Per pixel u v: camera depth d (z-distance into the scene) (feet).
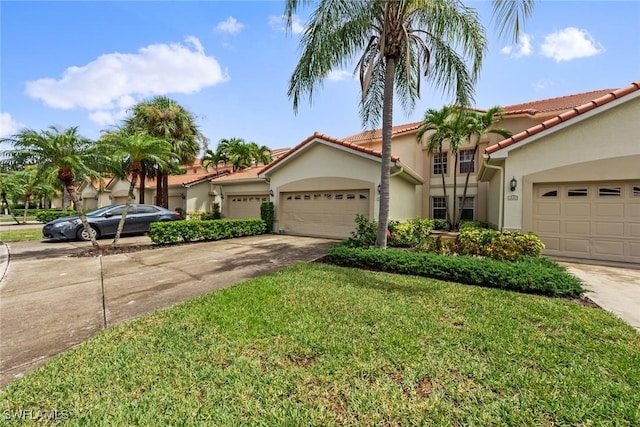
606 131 25.94
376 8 24.16
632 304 16.10
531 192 28.55
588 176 26.50
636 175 24.99
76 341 12.28
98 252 32.37
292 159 47.80
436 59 27.02
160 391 8.78
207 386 9.01
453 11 23.62
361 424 7.55
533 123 50.80
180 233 38.29
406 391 8.74
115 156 32.32
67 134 30.53
